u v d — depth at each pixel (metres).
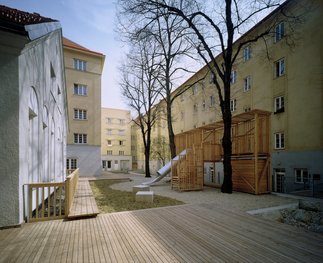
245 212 6.39
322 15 13.28
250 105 19.34
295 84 14.85
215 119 25.17
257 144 10.37
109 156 51.56
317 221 5.40
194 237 4.34
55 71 10.66
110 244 3.99
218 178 21.27
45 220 5.46
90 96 24.77
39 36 5.38
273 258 3.46
